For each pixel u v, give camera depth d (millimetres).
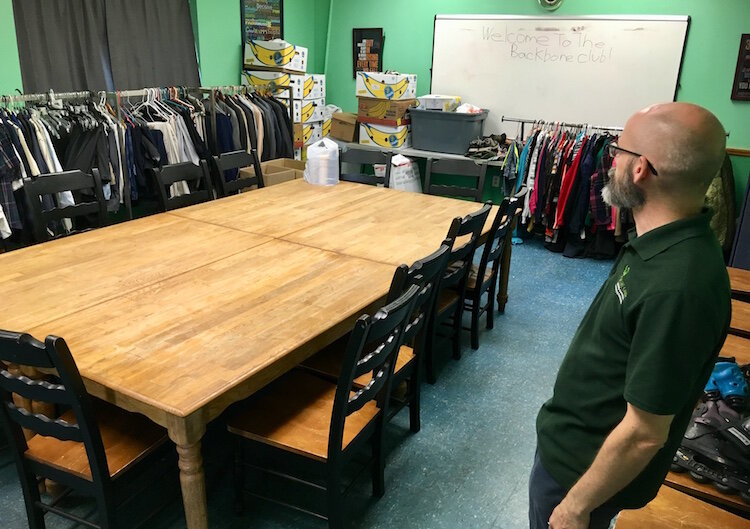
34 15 3951
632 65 4934
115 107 4031
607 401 1162
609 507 1232
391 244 2631
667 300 983
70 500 2020
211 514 2004
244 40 5473
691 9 4625
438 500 2109
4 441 2293
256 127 4840
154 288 2068
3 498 2031
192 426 1428
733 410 1856
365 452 2352
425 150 5562
